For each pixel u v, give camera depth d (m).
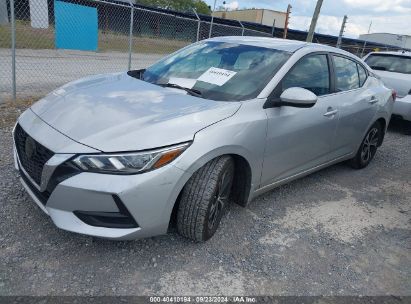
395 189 4.76
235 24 23.34
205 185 2.78
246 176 3.25
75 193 2.41
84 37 10.15
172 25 15.85
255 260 2.95
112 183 2.39
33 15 13.42
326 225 3.64
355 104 4.44
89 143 2.46
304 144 3.75
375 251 3.32
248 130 3.02
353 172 5.17
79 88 3.34
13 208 3.17
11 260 2.59
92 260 2.70
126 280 2.55
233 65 3.62
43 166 2.50
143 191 2.45
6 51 12.95
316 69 3.91
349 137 4.57
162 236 3.07
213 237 3.15
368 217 3.93
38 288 2.39
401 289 2.85
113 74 3.95
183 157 2.58
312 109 3.71
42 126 2.72
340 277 2.90
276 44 3.92
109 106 2.86
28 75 9.66
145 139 2.51
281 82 3.41
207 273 2.73
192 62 3.85
